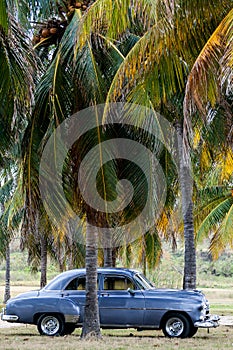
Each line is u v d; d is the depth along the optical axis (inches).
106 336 628.7
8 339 593.9
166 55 397.7
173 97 575.2
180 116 615.8
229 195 1007.6
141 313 613.6
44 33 575.2
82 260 1083.9
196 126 557.0
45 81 528.7
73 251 1083.9
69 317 621.6
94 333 574.6
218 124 575.2
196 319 602.2
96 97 509.7
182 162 675.4
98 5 397.4
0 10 371.6
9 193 1103.6
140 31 571.8
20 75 427.5
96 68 514.9
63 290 634.2
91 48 526.3
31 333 669.9
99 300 621.9
